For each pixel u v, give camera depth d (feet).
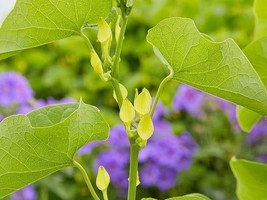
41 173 1.66
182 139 4.42
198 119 4.65
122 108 1.61
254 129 4.39
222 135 4.55
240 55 1.57
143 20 5.67
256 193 2.07
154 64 5.37
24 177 1.66
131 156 1.64
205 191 4.49
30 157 1.63
